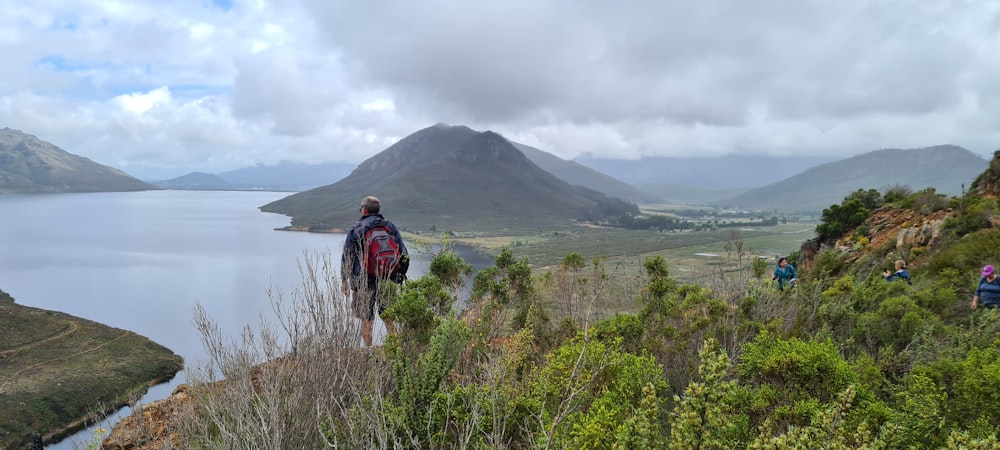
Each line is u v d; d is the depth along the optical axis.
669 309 5.53
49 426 42.09
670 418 2.42
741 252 7.61
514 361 3.92
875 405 2.92
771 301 5.79
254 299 102.25
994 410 2.74
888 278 9.80
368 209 5.00
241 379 2.93
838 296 6.68
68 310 98.75
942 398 2.92
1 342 64.25
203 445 2.77
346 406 3.03
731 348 4.33
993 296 6.72
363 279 4.14
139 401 3.53
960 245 11.26
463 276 5.68
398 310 3.95
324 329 3.25
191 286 124.00
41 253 184.38
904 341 4.93
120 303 105.94
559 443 2.59
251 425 2.54
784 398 3.21
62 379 50.66
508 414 2.90
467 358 4.17
